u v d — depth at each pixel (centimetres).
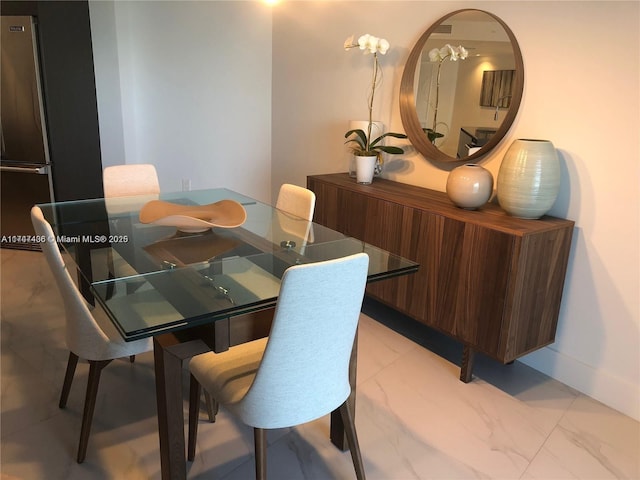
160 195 269
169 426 145
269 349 124
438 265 236
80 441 175
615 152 206
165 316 131
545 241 209
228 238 198
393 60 305
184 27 407
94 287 146
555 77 223
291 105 400
